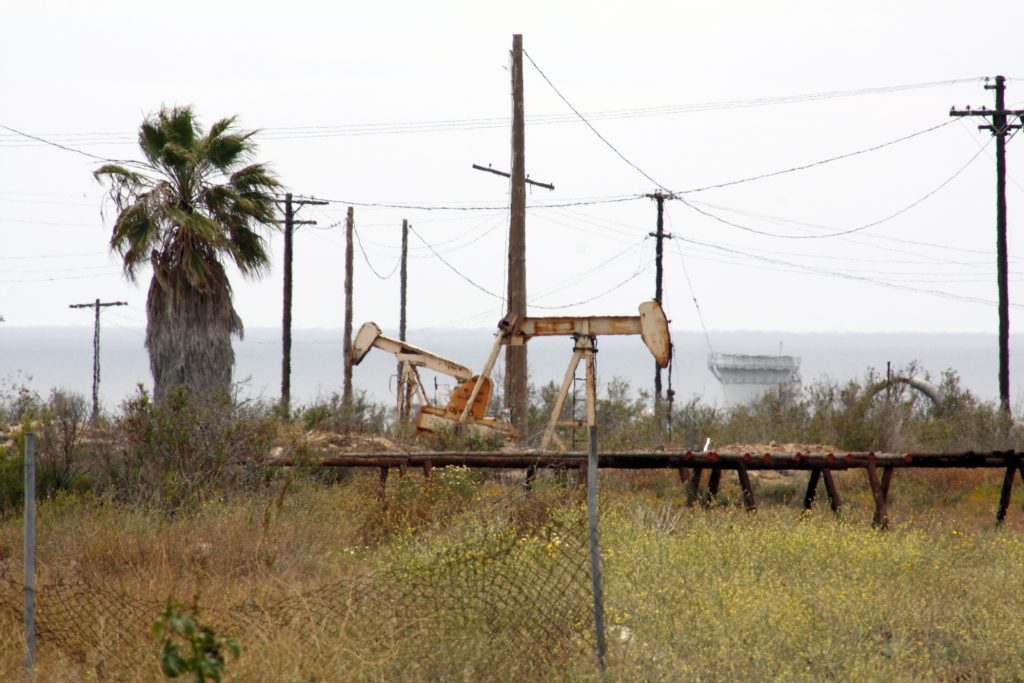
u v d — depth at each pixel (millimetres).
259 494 48688
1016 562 44031
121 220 80500
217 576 34719
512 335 76000
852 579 37812
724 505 62750
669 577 35688
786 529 46625
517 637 26547
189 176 84250
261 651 24203
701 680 27000
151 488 49438
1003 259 110500
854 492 69750
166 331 82250
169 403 53688
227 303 84250
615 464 58125
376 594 27984
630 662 26766
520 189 80188
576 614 27703
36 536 41000
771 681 27203
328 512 47250
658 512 50594
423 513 46594
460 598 27312
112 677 24812
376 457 56219
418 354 92250
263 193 86688
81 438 54969
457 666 25281
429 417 78375
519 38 81438
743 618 30828
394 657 24828
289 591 29656
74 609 29031
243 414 55625
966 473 73562
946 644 31844
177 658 16906
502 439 75000
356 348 93938
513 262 78875
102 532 40188
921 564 41812
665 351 68875
